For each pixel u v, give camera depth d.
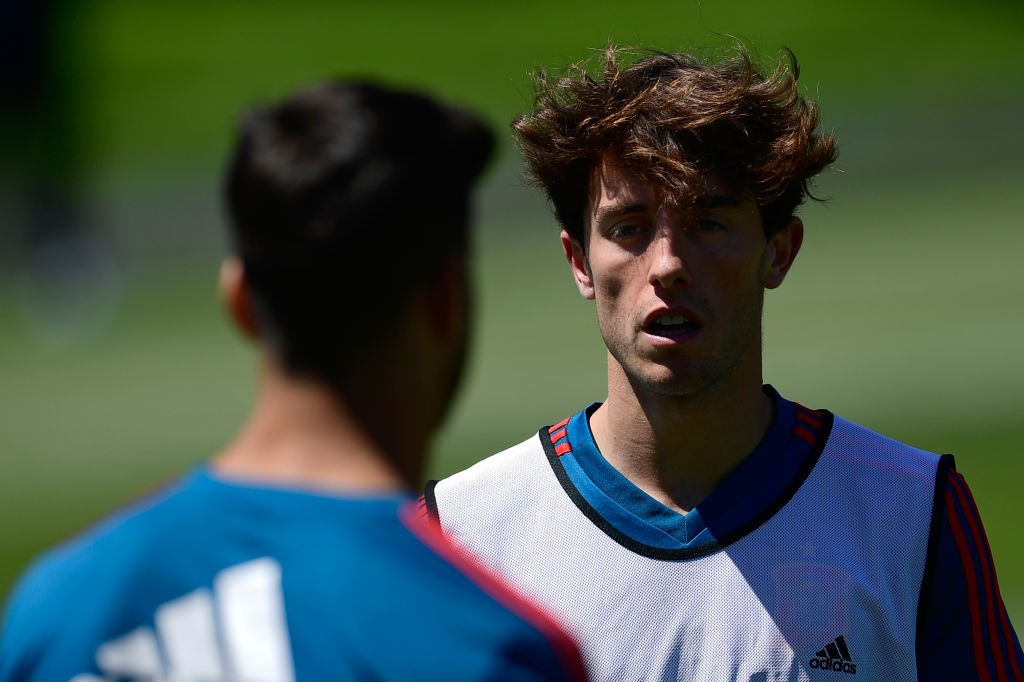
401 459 5.86
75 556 6.00
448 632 5.47
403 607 5.50
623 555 9.19
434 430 6.11
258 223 5.67
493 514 9.54
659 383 8.84
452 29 139.12
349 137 5.69
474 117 6.05
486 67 132.62
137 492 49.53
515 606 5.61
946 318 62.84
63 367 75.69
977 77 121.31
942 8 133.50
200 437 56.97
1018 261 73.25
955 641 9.00
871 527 9.11
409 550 5.66
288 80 134.38
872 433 9.60
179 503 5.87
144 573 5.75
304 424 5.75
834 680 8.81
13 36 135.88
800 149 8.83
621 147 8.67
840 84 123.12
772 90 8.91
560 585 9.23
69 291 96.50
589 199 9.09
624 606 9.09
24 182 106.38
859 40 130.12
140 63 137.00
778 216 9.04
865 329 62.47
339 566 5.55
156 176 117.44
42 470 53.72
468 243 6.03
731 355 8.88
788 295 71.00
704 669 8.91
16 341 85.50
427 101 5.99
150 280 97.88
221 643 5.54
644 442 9.27
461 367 6.11
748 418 9.27
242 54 138.50
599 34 135.38
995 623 9.09
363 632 5.45
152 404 63.59
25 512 47.62
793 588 8.96
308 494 5.67
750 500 9.17
